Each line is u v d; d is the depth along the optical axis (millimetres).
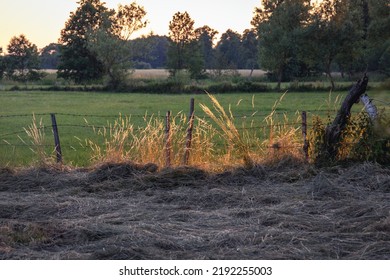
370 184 14562
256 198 13648
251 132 26344
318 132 16797
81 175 15906
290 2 99625
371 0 100875
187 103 58406
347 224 11617
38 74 145000
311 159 16688
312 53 89062
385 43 95688
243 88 81375
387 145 16109
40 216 12531
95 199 13758
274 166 16328
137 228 11242
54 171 16281
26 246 10609
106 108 52281
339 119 16797
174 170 15555
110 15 110875
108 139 27328
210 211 12891
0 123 37156
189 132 17375
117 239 10609
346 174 15180
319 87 81750
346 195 13828
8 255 10039
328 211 12625
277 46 94812
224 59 144250
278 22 100750
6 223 11727
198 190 14594
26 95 78938
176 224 11695
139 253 10000
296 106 50125
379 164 15812
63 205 13109
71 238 10938
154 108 51469
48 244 10648
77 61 128000
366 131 16234
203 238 10820
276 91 81125
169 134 17125
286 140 17109
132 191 14641
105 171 15734
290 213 12445
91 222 11797
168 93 83312
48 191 14906
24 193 14656
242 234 10914
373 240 10719
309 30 88000
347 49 87688
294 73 124188
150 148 17125
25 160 20672
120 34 110000
